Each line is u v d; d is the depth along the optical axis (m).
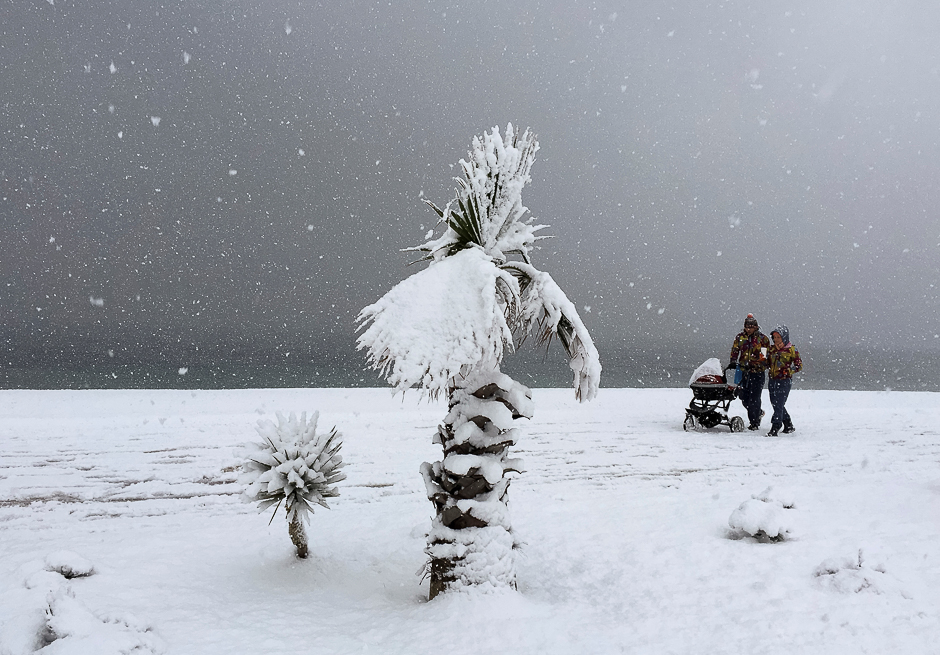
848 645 2.84
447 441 3.59
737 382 10.96
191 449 8.64
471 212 3.60
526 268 3.60
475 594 3.33
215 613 3.25
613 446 9.41
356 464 7.82
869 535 4.55
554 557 4.34
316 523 5.20
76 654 2.50
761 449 9.09
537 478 7.14
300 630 3.07
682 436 10.50
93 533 4.88
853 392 18.89
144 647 2.68
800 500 5.69
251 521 5.26
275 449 3.98
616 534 4.83
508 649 2.85
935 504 5.37
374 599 3.54
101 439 9.42
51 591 3.13
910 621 3.08
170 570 3.91
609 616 3.28
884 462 7.91
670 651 2.83
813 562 4.02
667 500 5.99
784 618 3.15
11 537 4.74
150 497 6.10
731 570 3.93
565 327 3.53
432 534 3.53
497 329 3.14
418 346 3.10
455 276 3.35
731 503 5.75
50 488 6.42
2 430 10.21
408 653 2.82
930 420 12.65
